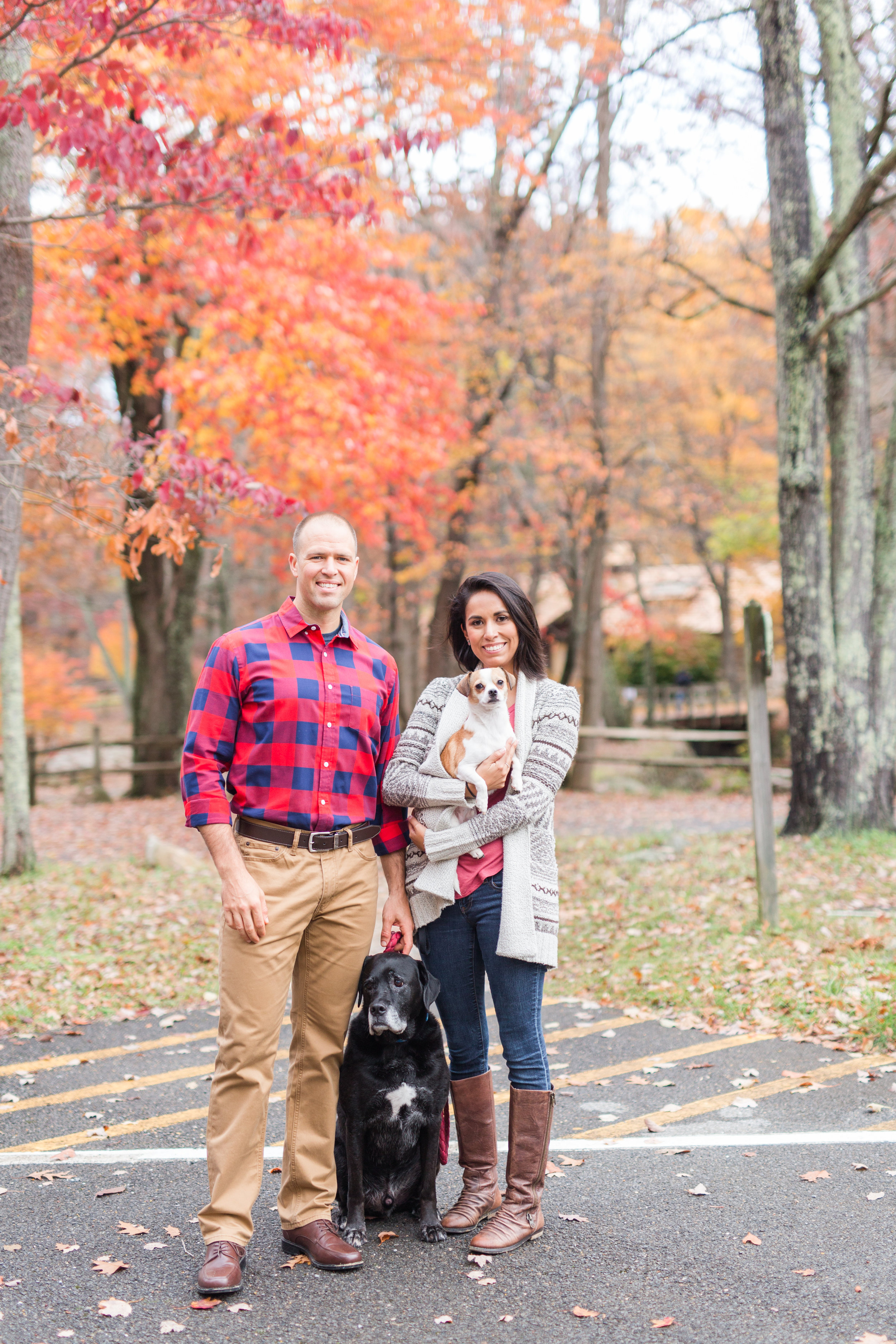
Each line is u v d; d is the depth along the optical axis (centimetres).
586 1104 410
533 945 285
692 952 625
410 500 1367
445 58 1098
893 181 1001
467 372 1564
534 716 308
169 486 590
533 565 2078
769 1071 439
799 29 951
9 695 977
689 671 3316
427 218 1567
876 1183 325
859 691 988
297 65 907
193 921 773
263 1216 317
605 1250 288
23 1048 500
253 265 991
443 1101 296
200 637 2817
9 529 611
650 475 2033
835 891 756
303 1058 294
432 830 296
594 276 1584
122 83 591
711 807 1530
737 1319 251
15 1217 315
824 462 981
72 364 1400
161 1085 444
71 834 1316
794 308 958
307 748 284
